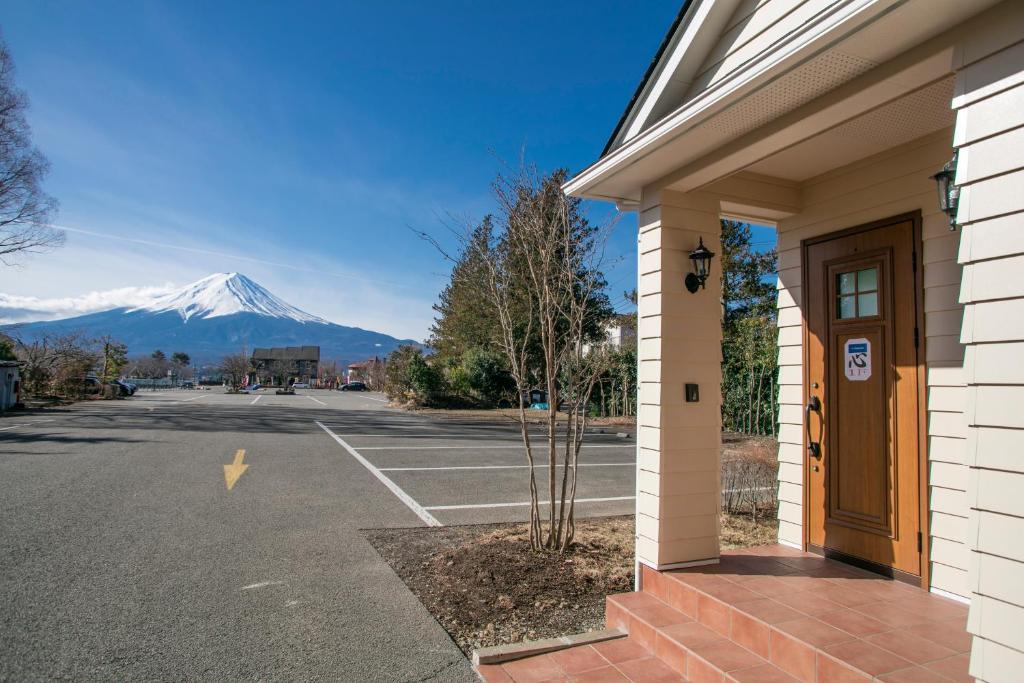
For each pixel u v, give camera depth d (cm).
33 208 2389
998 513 194
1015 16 201
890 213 380
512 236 578
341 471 924
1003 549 192
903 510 358
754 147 334
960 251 210
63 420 1689
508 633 357
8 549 484
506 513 667
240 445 1196
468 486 830
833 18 235
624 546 528
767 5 324
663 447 386
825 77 271
